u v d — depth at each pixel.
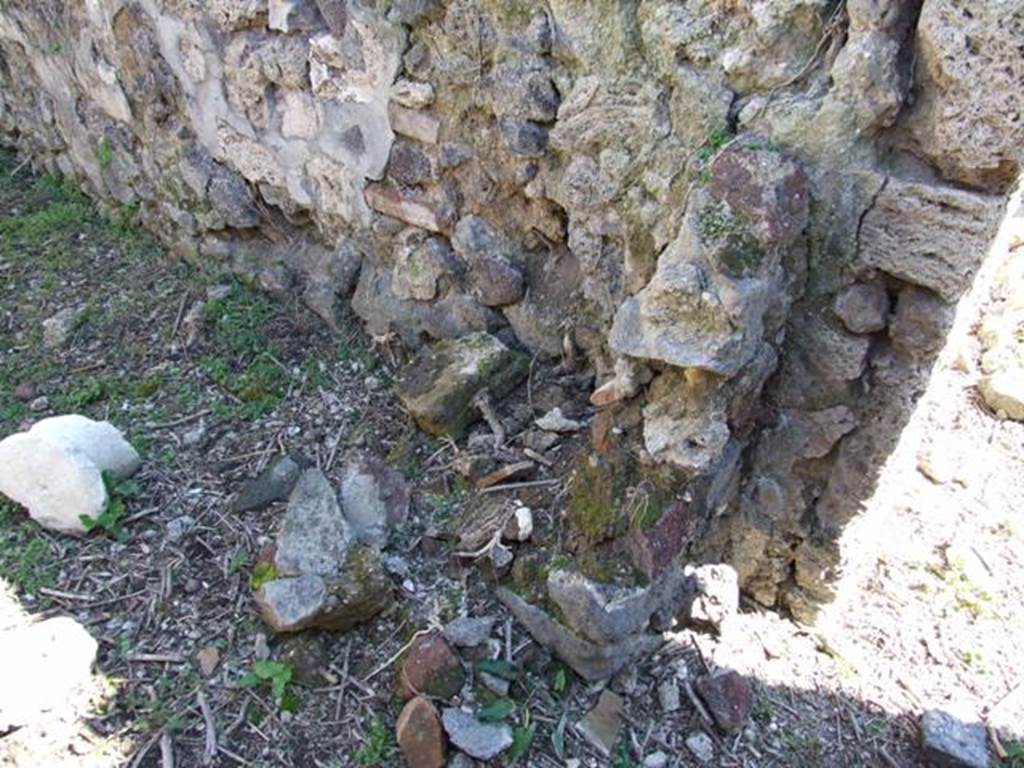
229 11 2.62
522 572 1.96
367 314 2.74
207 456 2.41
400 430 2.40
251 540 2.15
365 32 2.34
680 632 2.06
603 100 1.97
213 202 3.03
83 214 3.59
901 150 1.63
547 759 1.79
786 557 2.08
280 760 1.77
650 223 1.98
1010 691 2.14
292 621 1.88
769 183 1.61
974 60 1.47
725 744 1.90
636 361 1.80
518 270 2.39
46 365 2.78
